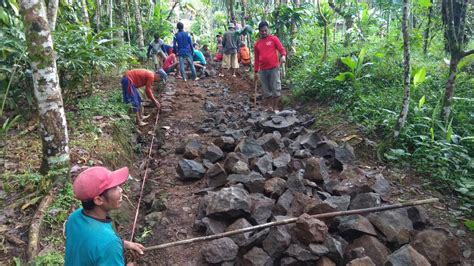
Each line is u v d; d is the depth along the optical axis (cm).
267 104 801
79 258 204
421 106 544
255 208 363
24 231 345
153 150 620
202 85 1020
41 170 408
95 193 208
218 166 452
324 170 436
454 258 313
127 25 1306
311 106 748
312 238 311
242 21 1381
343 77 682
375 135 545
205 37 2452
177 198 442
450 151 460
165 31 1692
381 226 335
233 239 338
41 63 376
